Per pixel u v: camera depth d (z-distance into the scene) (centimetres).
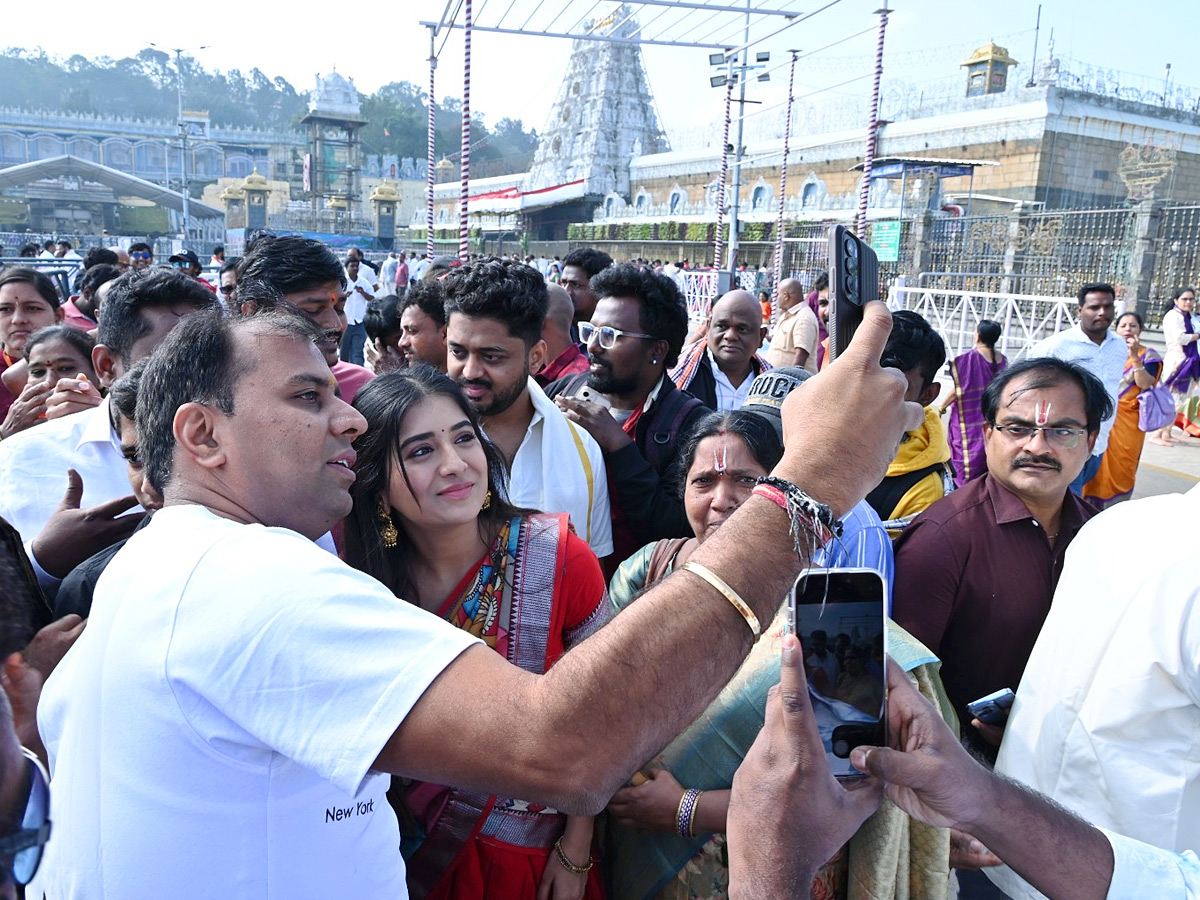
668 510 289
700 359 450
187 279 280
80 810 105
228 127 8006
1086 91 2555
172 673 100
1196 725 156
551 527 191
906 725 132
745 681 173
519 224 4756
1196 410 974
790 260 2161
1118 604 163
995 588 224
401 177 7069
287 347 124
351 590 103
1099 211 1437
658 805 172
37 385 311
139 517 217
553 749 91
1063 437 217
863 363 101
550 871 178
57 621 164
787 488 97
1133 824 159
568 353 423
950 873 206
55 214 6594
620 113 4353
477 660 99
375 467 177
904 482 313
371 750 94
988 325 513
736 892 120
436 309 364
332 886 112
